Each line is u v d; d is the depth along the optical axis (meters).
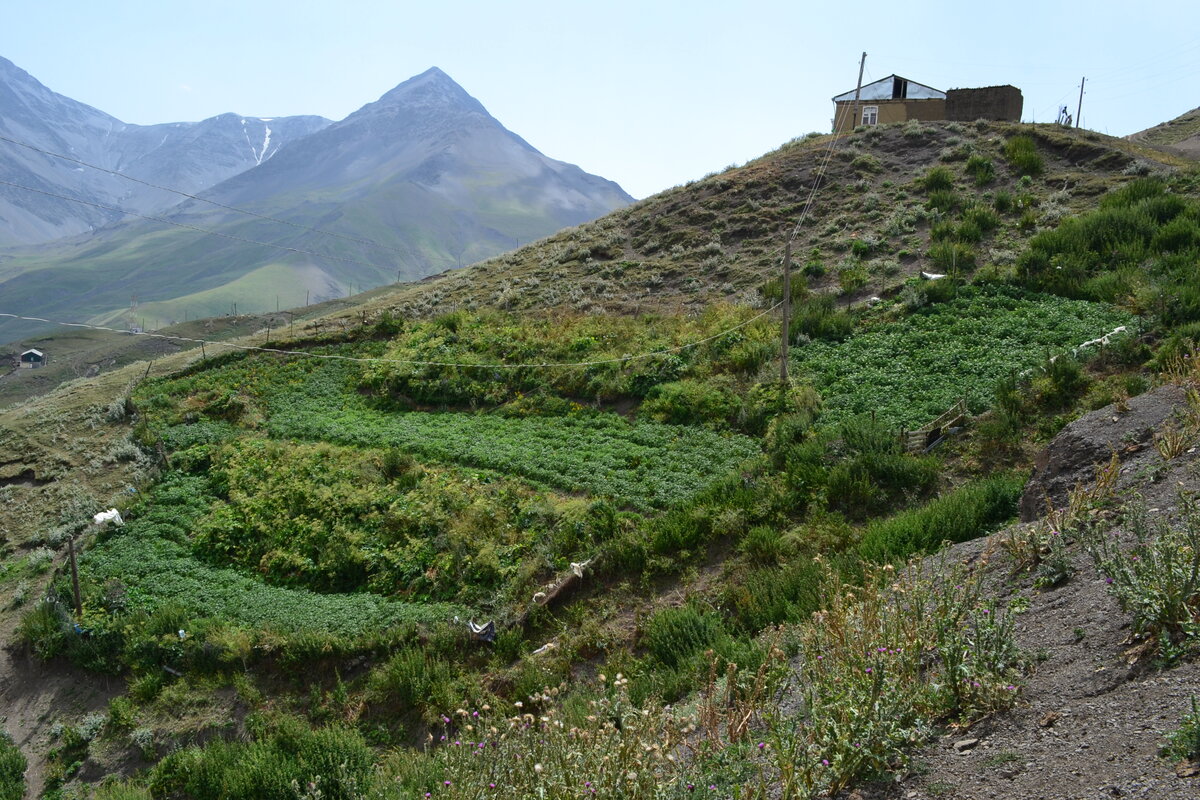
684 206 48.94
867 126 52.88
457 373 34.44
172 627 22.23
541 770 7.07
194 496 28.92
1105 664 7.53
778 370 28.19
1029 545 10.90
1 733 20.72
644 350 32.50
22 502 31.09
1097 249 31.44
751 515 20.75
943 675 7.75
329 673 19.92
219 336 99.25
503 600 20.61
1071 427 15.46
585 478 25.05
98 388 39.34
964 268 32.94
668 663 16.58
